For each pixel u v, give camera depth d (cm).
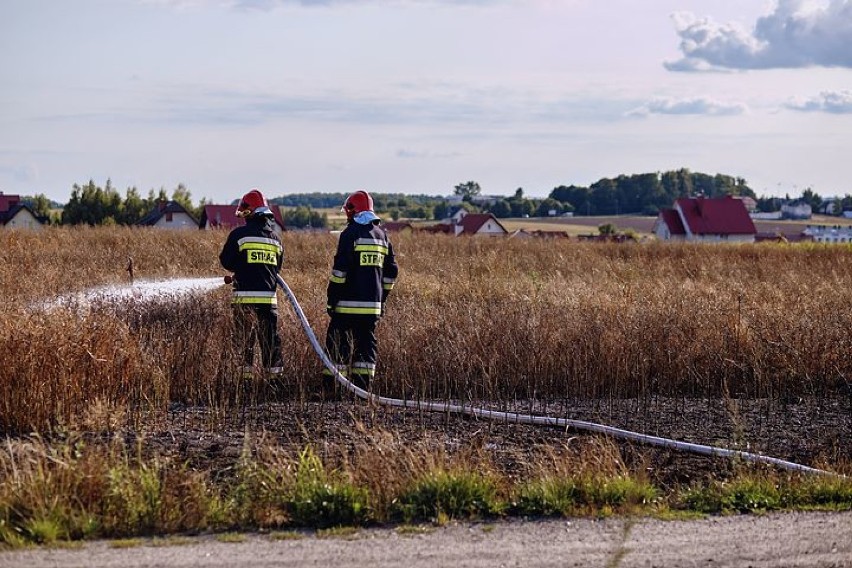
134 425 1103
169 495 795
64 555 696
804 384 1366
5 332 1137
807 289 2084
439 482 822
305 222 11394
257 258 1304
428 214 16462
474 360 1330
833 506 845
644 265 2978
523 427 1153
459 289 2033
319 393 1298
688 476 973
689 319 1495
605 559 699
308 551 711
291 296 1335
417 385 1320
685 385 1386
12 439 1031
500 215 16850
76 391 1121
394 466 869
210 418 1134
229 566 676
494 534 757
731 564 691
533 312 1512
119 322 1301
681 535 759
